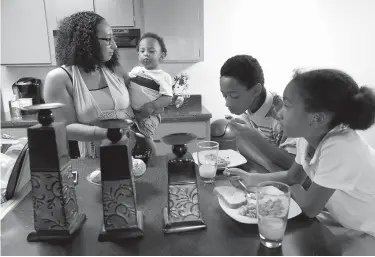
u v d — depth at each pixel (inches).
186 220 30.6
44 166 27.8
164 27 103.5
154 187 40.8
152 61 86.0
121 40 103.3
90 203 36.7
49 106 27.4
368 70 126.7
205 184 41.7
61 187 28.5
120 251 27.5
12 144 44.3
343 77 34.0
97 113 60.6
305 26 121.2
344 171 34.3
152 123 72.7
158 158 52.2
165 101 74.8
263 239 27.5
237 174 44.2
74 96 59.6
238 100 51.8
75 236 30.0
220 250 27.2
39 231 29.5
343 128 36.8
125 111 65.5
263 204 27.5
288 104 35.7
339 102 33.4
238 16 118.0
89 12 59.2
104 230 29.9
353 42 124.0
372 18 121.9
